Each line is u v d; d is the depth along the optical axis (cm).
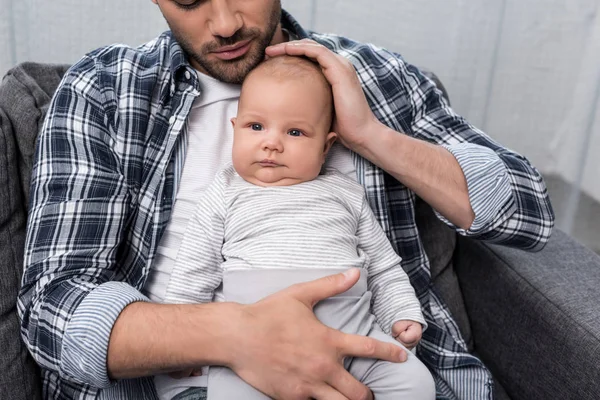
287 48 89
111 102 91
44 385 91
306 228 81
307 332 71
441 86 121
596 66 148
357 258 83
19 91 98
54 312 76
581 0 141
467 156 95
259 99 83
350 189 90
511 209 94
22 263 91
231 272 80
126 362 73
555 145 158
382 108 103
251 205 83
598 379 83
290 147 83
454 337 103
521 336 99
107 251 85
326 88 88
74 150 86
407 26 139
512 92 150
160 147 92
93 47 127
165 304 76
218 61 90
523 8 141
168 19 90
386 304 86
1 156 89
